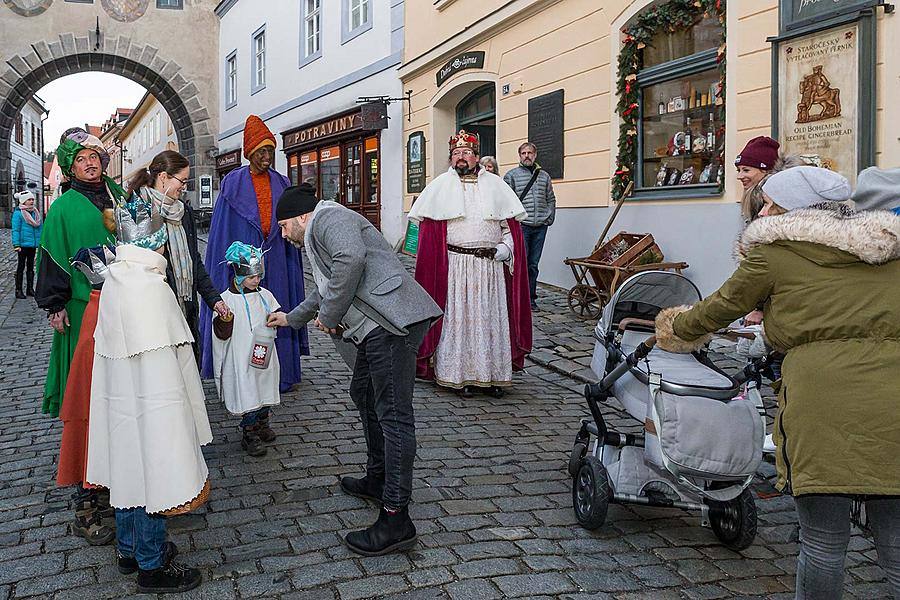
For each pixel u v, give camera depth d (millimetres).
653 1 8906
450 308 6117
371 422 3965
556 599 3102
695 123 8602
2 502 4035
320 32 19656
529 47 11422
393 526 3457
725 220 7969
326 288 3512
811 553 2584
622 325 3861
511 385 6570
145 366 2988
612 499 3617
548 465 4660
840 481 2383
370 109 15836
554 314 9117
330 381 6648
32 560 3395
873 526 2547
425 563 3381
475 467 4602
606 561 3438
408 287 3518
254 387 4574
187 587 3133
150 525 3047
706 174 8438
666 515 3963
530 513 3945
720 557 3510
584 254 10344
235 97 26375
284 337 5797
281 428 5305
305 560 3402
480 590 3156
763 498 4199
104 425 3105
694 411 3279
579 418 5652
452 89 13586
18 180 36938
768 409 5633
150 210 3199
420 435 5199
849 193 2680
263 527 3738
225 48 27125
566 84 10586
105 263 3330
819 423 2434
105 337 3049
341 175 18844
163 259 3184
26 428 5301
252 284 4609
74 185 3770
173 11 27359
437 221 6102
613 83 9609
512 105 11961
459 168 6105
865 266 2488
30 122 45500
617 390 3785
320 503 4027
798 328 2523
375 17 16688
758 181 4527
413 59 15078
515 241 6262
